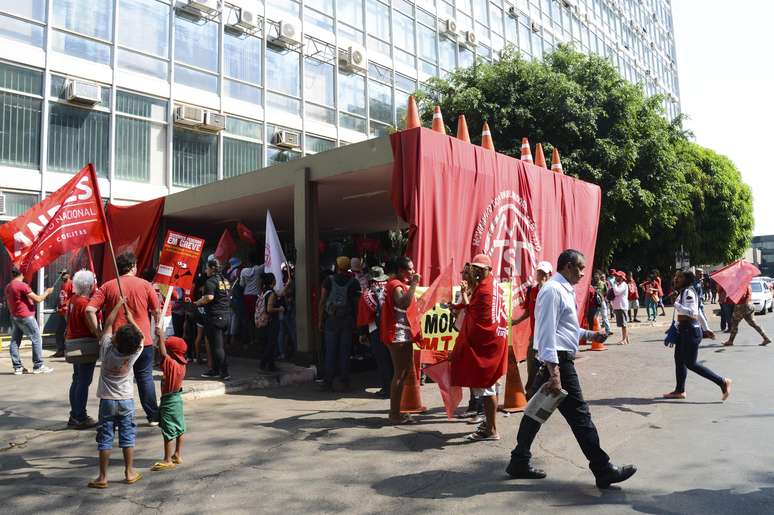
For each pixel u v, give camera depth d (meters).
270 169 10.80
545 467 4.90
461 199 8.93
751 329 17.73
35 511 4.12
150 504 4.23
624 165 17.14
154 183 15.47
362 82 21.62
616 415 6.64
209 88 16.88
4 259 12.65
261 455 5.36
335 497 4.32
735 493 4.23
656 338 15.34
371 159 9.16
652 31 50.16
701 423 6.23
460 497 4.27
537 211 10.98
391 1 23.02
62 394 7.98
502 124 16.56
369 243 17.17
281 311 9.52
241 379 8.68
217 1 17.09
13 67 12.97
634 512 3.92
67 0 13.91
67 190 5.64
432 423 6.50
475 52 26.94
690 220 29.08
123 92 14.93
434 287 6.59
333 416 6.85
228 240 12.59
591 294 13.10
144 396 6.28
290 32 18.80
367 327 8.57
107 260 13.76
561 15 34.25
